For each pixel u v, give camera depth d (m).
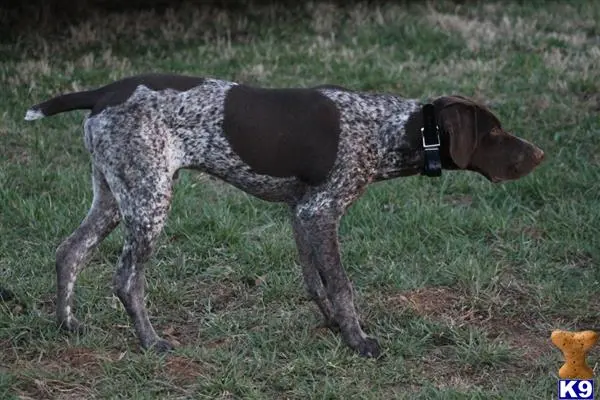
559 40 17.30
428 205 11.55
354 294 9.70
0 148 13.11
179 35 17.58
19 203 11.41
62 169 12.48
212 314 9.38
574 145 13.26
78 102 8.45
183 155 8.43
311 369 8.32
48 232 10.88
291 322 9.16
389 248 10.58
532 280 10.02
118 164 8.28
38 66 15.59
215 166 8.52
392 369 8.34
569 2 19.56
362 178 8.53
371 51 16.67
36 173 12.17
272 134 8.38
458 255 10.45
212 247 10.62
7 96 14.73
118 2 18.67
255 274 10.12
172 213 11.30
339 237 10.98
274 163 8.42
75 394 7.97
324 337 8.80
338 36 17.69
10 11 17.78
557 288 9.73
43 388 7.96
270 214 11.47
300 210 8.54
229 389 7.96
